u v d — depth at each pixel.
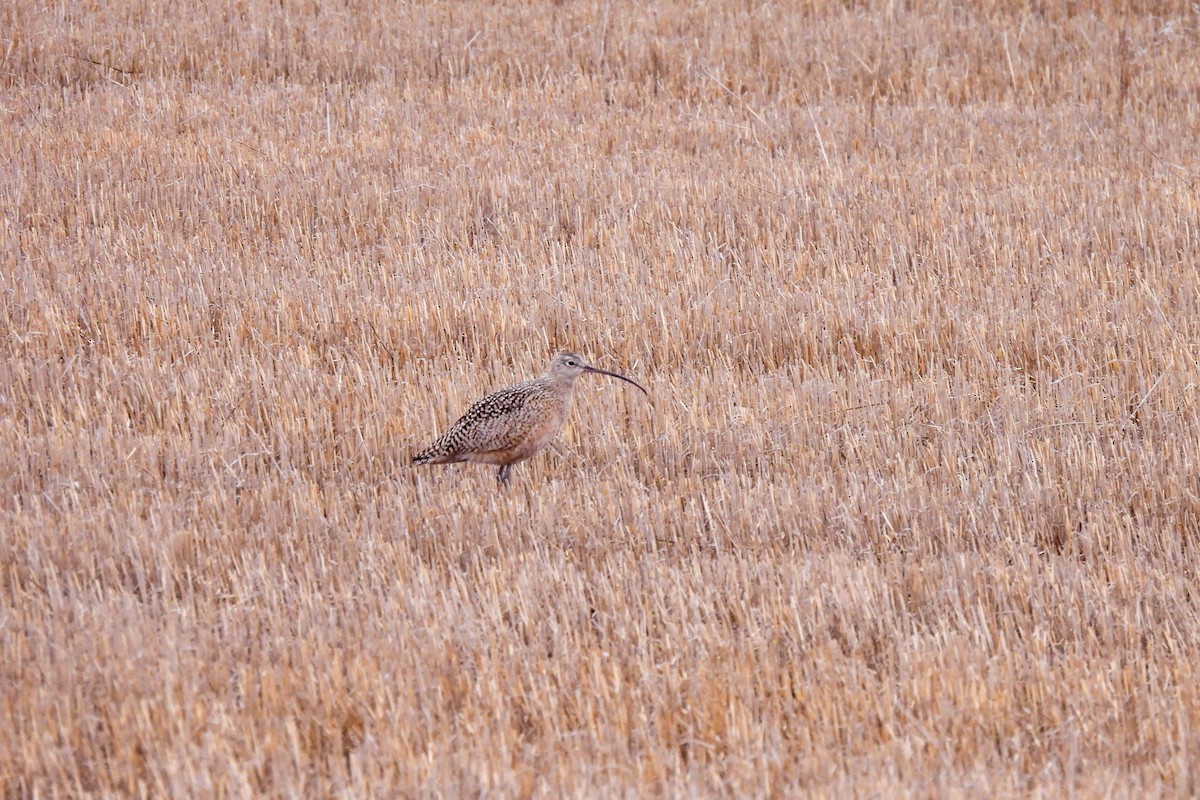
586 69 25.27
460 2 27.94
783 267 17.11
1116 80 24.58
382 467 12.58
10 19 25.06
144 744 8.09
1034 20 27.34
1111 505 11.49
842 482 12.05
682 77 25.06
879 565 10.66
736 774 7.84
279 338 15.14
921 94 24.45
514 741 8.24
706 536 11.20
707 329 15.32
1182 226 18.02
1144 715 8.57
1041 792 7.54
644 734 8.26
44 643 9.04
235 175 19.70
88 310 15.34
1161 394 13.65
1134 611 9.81
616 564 10.49
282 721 8.35
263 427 13.15
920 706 8.59
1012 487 11.94
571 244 18.02
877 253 17.45
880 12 27.73
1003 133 22.27
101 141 20.55
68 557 10.41
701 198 19.02
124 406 13.38
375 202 18.88
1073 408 13.41
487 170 20.11
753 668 9.02
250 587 9.92
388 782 7.62
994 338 15.05
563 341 15.29
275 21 26.17
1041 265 17.23
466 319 15.46
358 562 10.53
